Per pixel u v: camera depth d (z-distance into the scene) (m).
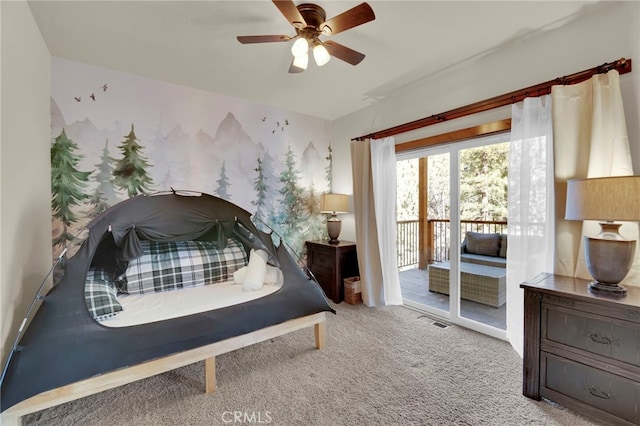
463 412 1.70
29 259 1.97
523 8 1.97
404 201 3.61
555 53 2.21
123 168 2.86
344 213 4.26
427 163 3.33
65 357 1.51
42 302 1.64
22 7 1.81
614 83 1.84
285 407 1.76
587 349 1.61
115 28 2.16
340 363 2.25
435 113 3.00
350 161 4.15
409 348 2.48
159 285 2.54
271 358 2.33
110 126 2.79
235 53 2.51
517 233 2.35
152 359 1.74
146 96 2.96
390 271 3.54
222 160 3.44
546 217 2.20
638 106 1.86
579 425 1.59
